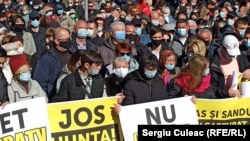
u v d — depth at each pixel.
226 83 8.88
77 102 7.45
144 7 18.86
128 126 7.52
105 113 7.57
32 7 17.42
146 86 7.59
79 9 17.98
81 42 10.05
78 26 9.95
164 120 7.65
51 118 7.36
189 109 7.77
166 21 15.74
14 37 8.62
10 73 8.12
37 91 7.55
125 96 7.60
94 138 7.55
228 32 12.19
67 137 7.43
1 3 18.19
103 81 7.68
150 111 7.60
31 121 7.20
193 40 9.24
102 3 19.70
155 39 9.98
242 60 9.62
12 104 7.14
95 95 7.56
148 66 7.43
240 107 8.17
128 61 8.67
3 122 7.10
